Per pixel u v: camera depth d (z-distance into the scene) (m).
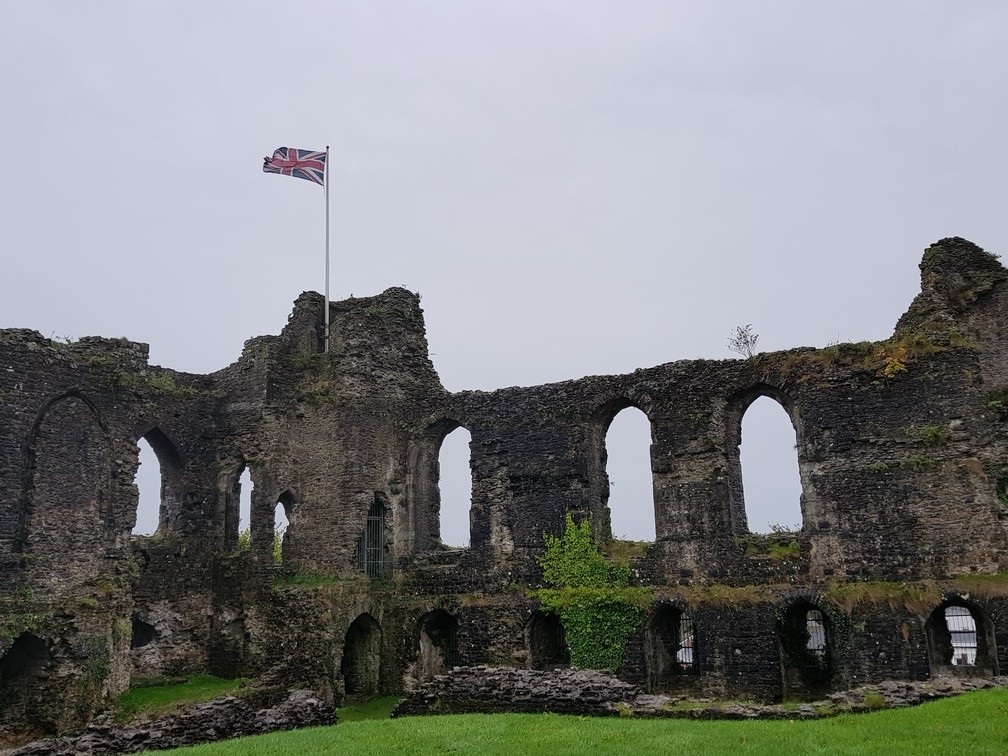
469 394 32.88
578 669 24.73
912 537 25.06
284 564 31.28
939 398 25.50
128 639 27.39
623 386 30.09
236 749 18.59
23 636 25.34
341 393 32.22
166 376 32.56
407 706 24.75
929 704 18.64
